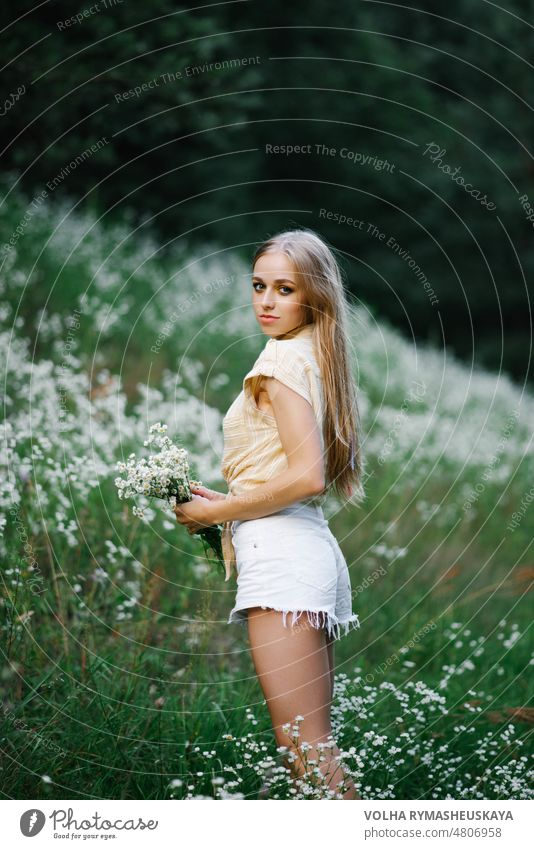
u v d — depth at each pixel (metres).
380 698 3.31
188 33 6.40
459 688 3.48
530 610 4.62
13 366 4.30
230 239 11.93
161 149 9.35
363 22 12.67
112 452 3.96
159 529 3.82
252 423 2.32
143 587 3.37
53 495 3.40
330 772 2.29
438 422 7.55
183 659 3.38
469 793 2.66
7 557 3.02
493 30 15.13
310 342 2.37
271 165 12.80
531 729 3.04
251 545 2.29
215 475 4.16
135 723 2.69
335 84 12.41
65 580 3.25
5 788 2.42
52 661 2.85
